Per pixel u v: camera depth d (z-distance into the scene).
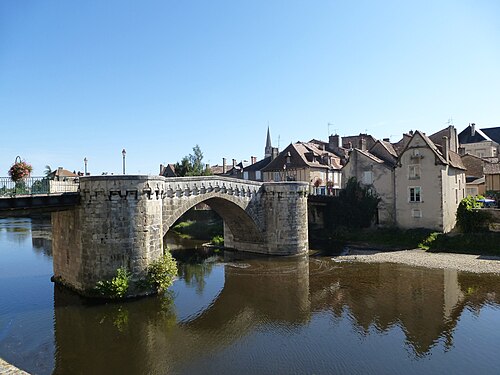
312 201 36.78
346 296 19.06
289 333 14.63
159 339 14.15
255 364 12.20
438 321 15.56
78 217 18.53
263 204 30.64
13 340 13.92
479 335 14.16
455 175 35.72
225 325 15.53
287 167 44.91
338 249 32.16
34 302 17.86
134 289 18.17
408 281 21.59
